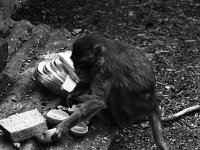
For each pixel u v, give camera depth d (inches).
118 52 307.9
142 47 455.2
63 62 326.0
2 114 304.8
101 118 319.3
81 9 533.0
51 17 509.4
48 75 322.7
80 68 306.5
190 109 355.3
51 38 401.7
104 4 547.2
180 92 384.2
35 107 315.6
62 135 289.6
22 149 279.3
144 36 476.7
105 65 301.1
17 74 346.9
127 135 334.0
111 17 518.6
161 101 372.5
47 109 315.6
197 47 454.3
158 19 512.7
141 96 308.2
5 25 402.6
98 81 300.8
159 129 311.4
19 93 323.6
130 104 310.8
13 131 279.1
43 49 383.9
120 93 307.1
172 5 544.4
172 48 452.8
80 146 294.4
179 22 505.4
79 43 304.5
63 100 326.3
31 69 348.2
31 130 284.7
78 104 314.2
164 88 389.4
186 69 415.8
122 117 318.0
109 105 313.3
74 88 315.0
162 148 306.0
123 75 304.3
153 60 431.2
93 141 301.3
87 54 301.9
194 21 507.8
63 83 319.3
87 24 501.7
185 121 350.0
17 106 313.0
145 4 547.5
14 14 499.8
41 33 405.4
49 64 332.5
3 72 343.3
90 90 312.5
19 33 399.5
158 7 540.1
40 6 528.4
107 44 307.4
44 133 285.7
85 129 304.2
